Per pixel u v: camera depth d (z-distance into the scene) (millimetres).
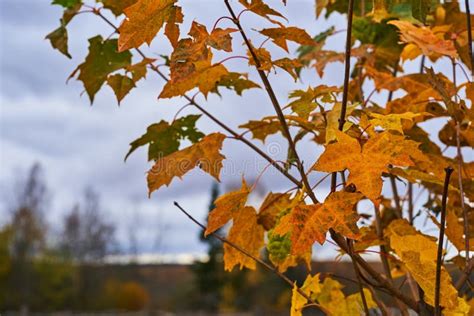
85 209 24609
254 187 911
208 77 962
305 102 894
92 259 23859
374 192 803
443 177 967
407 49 1120
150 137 1063
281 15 827
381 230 1000
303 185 855
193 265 19406
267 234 951
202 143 931
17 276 19969
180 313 11180
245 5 827
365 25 1178
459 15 1144
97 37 1091
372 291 977
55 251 22547
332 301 1035
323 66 1150
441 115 1012
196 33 813
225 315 10367
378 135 817
